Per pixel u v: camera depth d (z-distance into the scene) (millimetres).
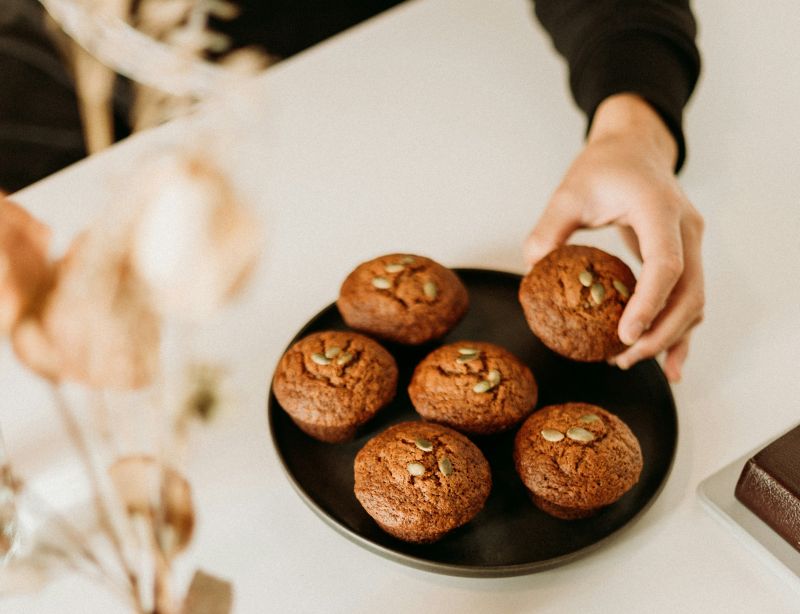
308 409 635
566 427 613
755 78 847
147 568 609
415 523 587
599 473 596
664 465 621
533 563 577
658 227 660
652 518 622
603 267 673
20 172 1055
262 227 767
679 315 648
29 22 1058
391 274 687
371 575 607
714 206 765
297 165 810
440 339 688
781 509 594
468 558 593
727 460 644
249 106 848
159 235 720
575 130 833
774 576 599
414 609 595
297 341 679
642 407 655
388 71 880
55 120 1062
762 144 802
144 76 878
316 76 877
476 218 778
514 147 823
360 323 681
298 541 619
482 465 609
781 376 676
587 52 784
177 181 761
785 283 720
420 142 829
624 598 595
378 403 643
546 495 598
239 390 682
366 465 607
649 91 743
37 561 609
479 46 896
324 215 779
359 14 1131
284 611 596
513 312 708
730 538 614
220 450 656
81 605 596
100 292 684
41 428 663
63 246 710
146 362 684
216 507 632
